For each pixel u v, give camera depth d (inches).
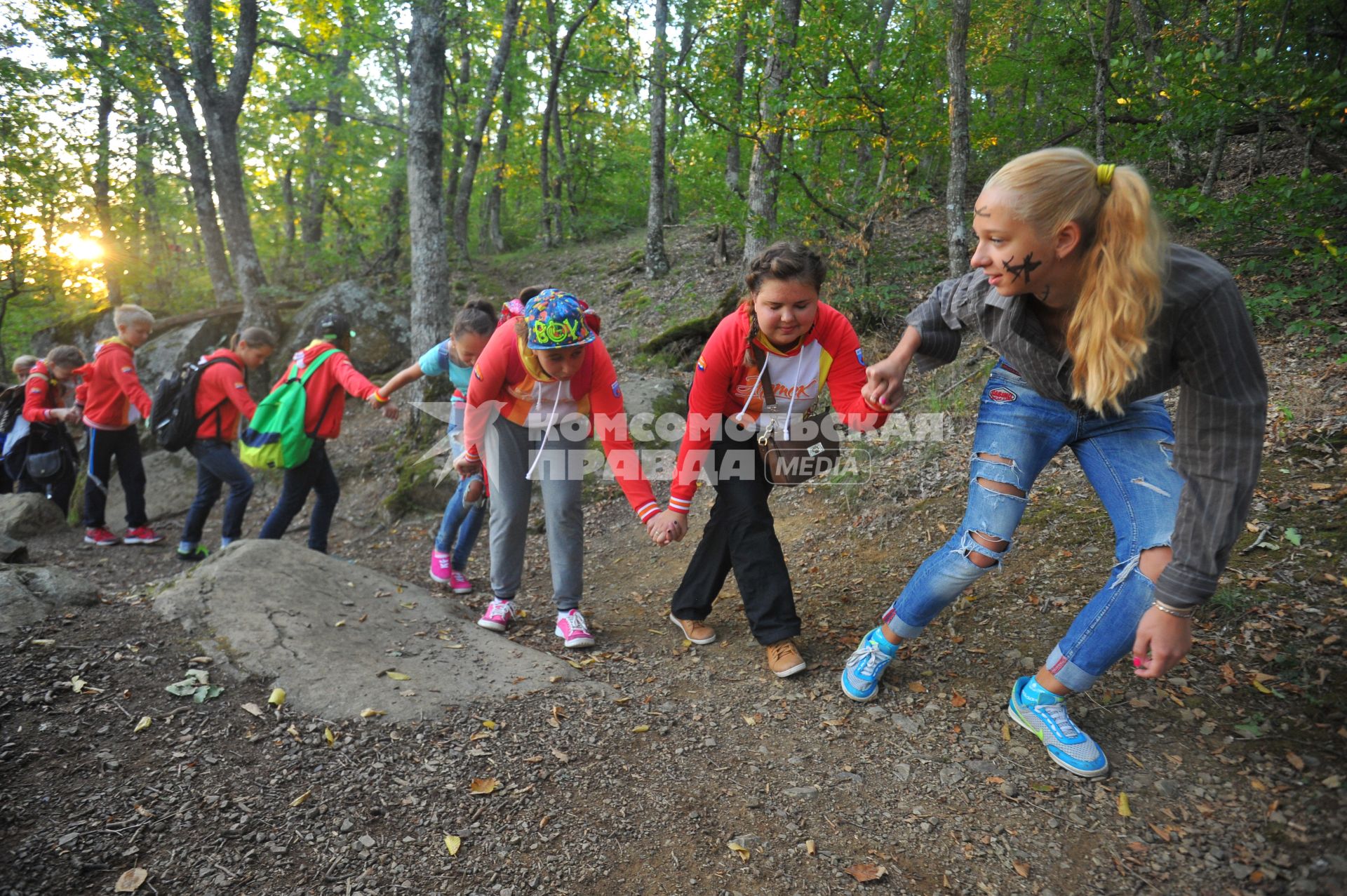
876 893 71.2
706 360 105.5
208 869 72.3
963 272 234.5
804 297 95.0
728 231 438.9
